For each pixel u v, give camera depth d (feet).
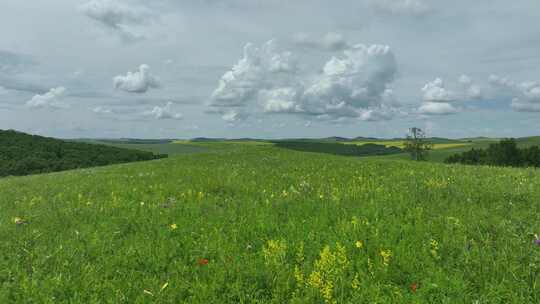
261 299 16.35
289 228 24.39
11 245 23.18
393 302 15.40
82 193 42.80
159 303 16.02
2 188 58.23
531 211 26.68
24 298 16.57
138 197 38.04
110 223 27.22
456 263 18.49
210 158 100.42
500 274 17.20
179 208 31.35
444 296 15.51
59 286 17.57
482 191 33.83
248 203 32.22
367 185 39.96
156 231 25.23
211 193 39.04
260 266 18.80
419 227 23.29
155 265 19.89
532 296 15.58
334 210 28.27
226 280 17.98
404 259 18.95
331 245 20.72
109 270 19.25
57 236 24.53
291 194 36.06
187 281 17.72
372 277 17.46
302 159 86.38
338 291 16.55
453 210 27.17
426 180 41.78
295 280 17.43
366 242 21.25
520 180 41.42
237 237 23.40
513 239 21.01
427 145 347.56
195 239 23.79
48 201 38.86
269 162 78.84
